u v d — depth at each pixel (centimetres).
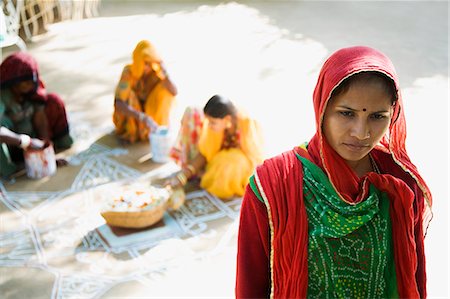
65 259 285
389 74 108
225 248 295
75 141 416
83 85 523
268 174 120
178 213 326
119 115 414
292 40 674
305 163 120
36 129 386
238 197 344
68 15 738
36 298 258
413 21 768
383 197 121
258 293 127
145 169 379
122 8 816
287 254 117
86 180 363
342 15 795
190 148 348
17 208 331
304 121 448
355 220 115
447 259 280
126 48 636
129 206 302
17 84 360
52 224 315
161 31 709
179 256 288
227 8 834
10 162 368
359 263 118
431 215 133
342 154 115
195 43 659
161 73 403
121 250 292
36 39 657
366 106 108
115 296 259
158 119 409
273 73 561
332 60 112
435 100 485
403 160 126
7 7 610
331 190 116
